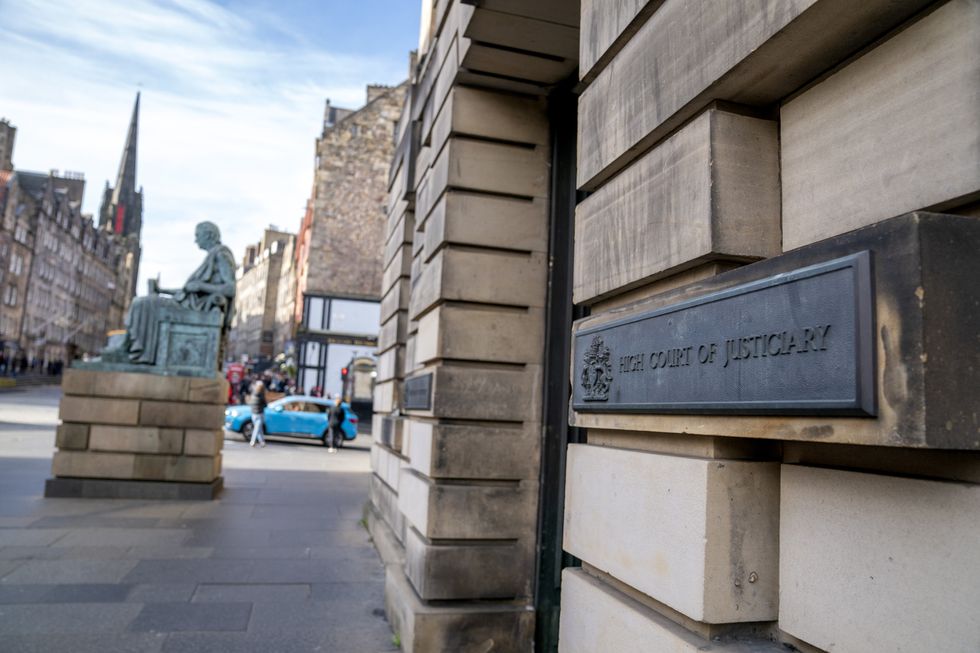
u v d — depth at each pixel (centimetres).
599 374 251
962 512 127
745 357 170
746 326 171
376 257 3694
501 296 501
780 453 189
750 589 182
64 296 9594
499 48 472
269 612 552
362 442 2586
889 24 153
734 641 181
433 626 450
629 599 226
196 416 1070
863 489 151
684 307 198
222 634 497
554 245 513
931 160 140
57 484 1013
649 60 227
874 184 155
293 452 2019
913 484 138
